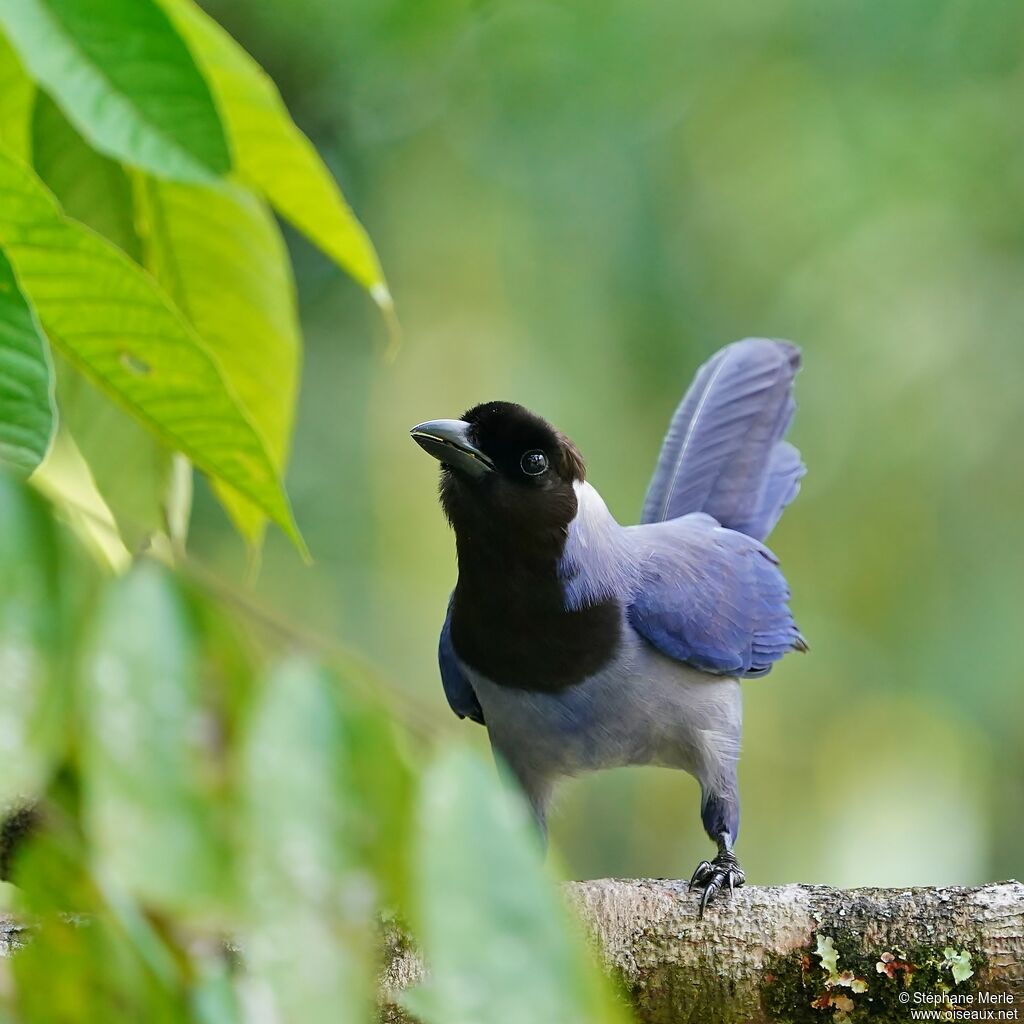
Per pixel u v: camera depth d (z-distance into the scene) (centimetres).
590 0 1662
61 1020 314
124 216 634
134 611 307
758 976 689
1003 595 1750
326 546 1631
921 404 1762
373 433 1683
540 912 298
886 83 1714
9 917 528
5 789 287
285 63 1645
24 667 296
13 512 306
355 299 1742
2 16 481
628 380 1723
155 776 294
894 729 1678
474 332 1692
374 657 1589
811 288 1753
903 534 1766
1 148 448
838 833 1584
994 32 1683
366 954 295
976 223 1739
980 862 1591
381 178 1700
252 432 507
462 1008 288
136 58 492
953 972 665
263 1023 304
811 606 1762
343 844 300
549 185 1706
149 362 495
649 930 700
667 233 1734
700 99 1722
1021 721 1717
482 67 1675
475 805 306
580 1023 291
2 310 375
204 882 289
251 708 304
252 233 639
